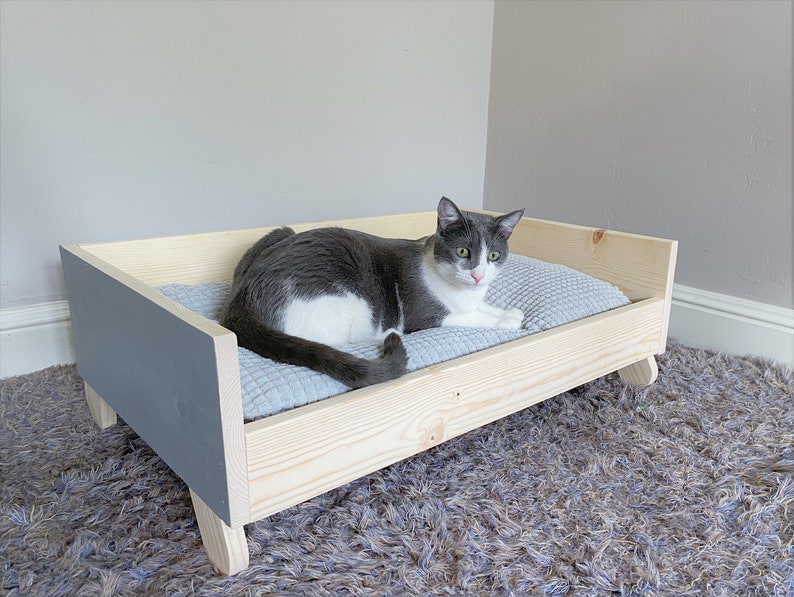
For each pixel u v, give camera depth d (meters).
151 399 0.91
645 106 1.76
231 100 1.68
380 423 0.88
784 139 1.48
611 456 1.13
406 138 2.09
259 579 0.80
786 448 1.16
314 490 0.83
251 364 0.94
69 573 0.82
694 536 0.92
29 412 1.30
